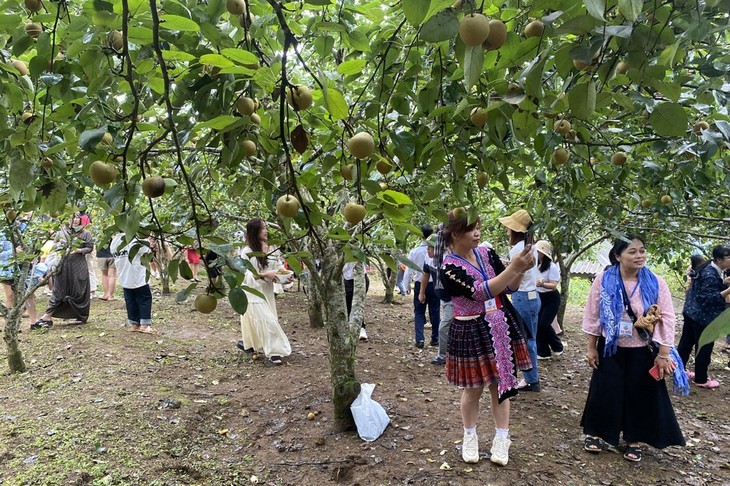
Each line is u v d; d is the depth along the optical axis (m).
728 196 4.15
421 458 3.07
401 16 1.75
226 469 3.04
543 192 4.12
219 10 1.31
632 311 2.98
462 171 1.56
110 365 4.71
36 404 3.86
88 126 1.36
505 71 1.42
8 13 1.56
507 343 2.79
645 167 3.00
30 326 6.14
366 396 3.51
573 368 5.16
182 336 6.01
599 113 2.03
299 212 1.33
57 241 5.05
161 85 1.29
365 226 2.67
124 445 3.22
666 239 5.50
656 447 2.97
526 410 3.92
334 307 3.44
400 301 9.99
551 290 5.23
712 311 4.47
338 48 2.44
